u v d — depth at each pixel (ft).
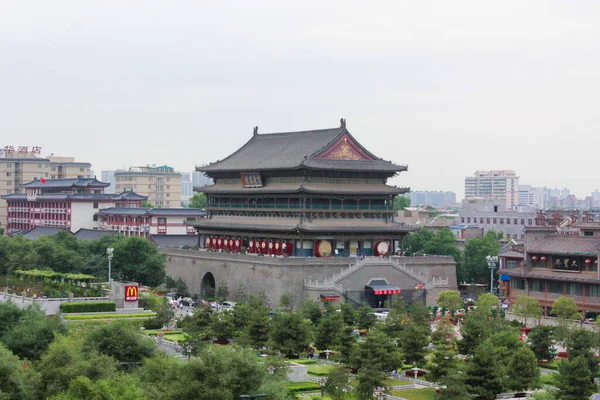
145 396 298.15
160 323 513.86
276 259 638.94
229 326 479.00
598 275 597.11
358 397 365.40
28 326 402.52
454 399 363.76
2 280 609.42
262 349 452.76
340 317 470.39
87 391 298.56
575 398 361.71
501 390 376.89
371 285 648.79
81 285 583.99
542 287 641.81
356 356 409.90
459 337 510.58
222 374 294.46
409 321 495.00
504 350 413.59
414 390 390.42
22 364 350.02
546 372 433.48
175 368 305.32
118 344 371.15
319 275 647.56
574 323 542.16
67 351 340.39
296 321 451.53
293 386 379.76
